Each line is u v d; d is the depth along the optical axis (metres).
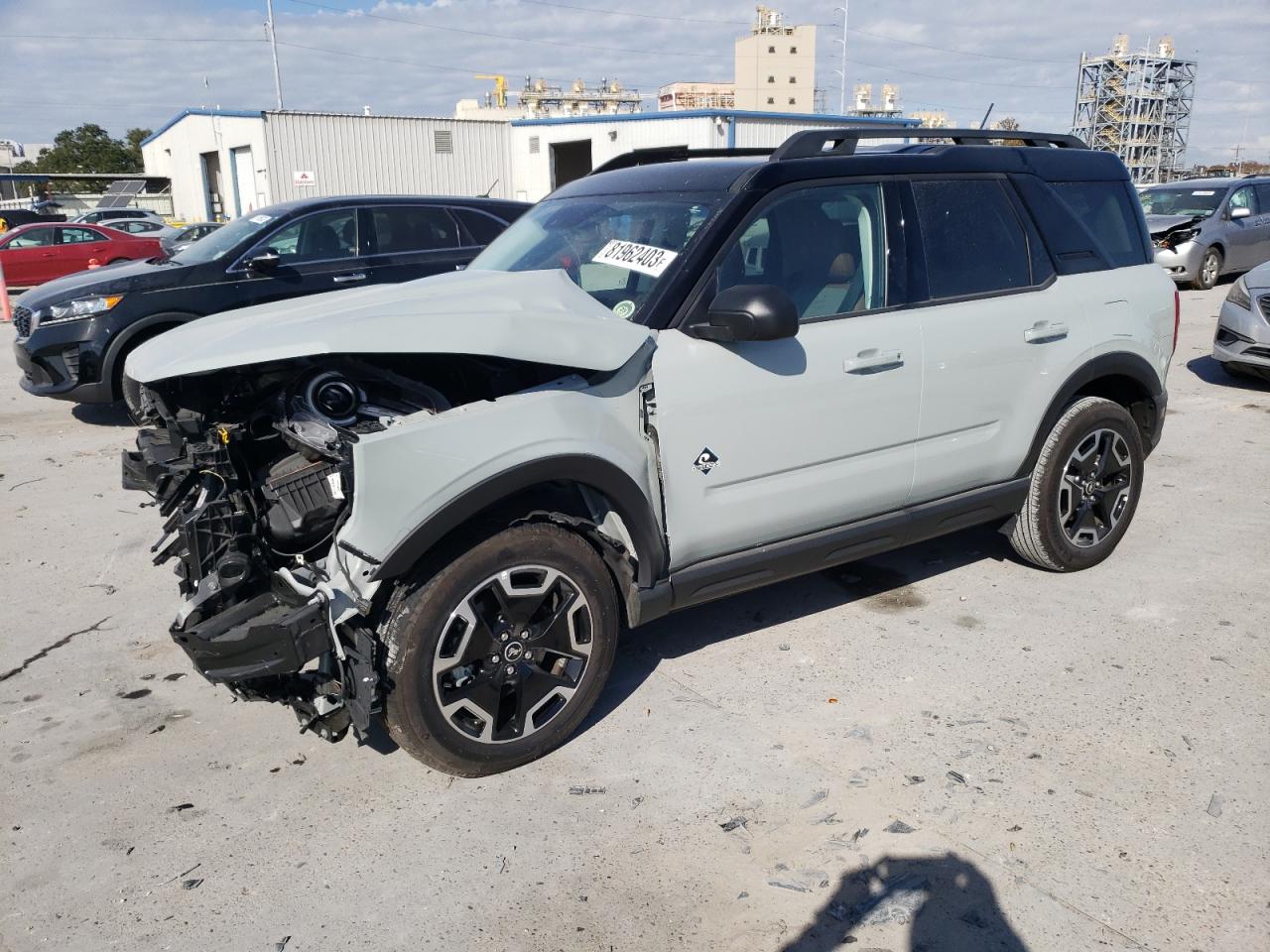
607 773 3.18
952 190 4.03
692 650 4.01
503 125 35.75
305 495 2.96
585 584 3.16
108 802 3.09
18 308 7.94
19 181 50.84
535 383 3.22
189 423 2.98
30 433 7.79
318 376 3.01
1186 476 6.16
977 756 3.21
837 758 3.22
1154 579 4.59
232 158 34.53
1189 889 2.58
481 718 3.06
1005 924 2.48
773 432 3.47
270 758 3.33
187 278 7.88
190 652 2.74
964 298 3.99
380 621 2.92
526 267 3.84
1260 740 3.26
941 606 4.36
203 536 2.84
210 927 2.55
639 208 3.77
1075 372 4.30
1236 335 8.27
